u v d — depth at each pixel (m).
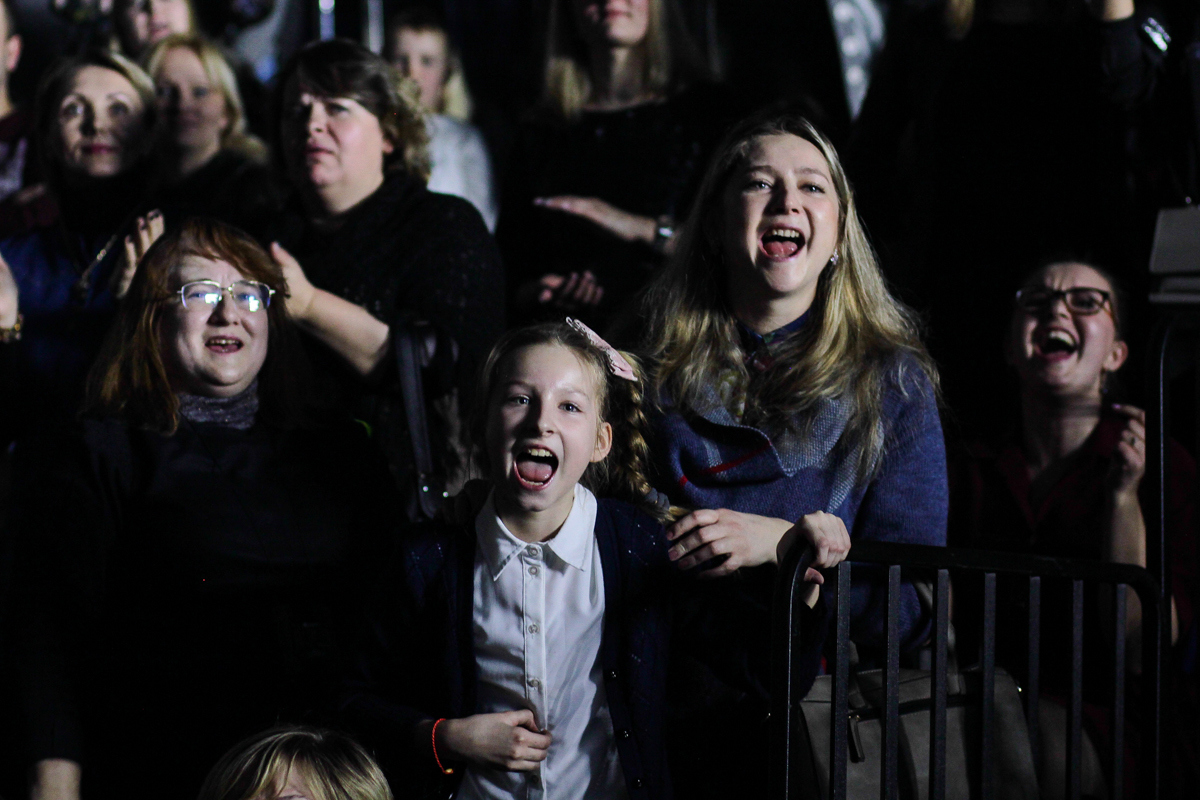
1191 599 3.52
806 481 2.76
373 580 2.90
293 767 2.29
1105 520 3.41
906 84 4.41
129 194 4.34
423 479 3.23
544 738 2.31
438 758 2.33
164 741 2.63
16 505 3.46
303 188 3.82
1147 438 3.16
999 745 2.65
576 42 4.75
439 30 5.72
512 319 4.71
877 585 2.73
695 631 2.54
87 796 2.61
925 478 2.79
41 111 4.34
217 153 4.86
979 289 4.10
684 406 2.88
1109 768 2.84
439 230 3.80
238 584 2.71
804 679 2.46
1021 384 3.74
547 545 2.43
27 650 2.57
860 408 2.79
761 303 2.90
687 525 2.52
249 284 2.89
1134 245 4.12
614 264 4.50
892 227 4.42
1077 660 2.73
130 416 2.81
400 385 3.36
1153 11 4.36
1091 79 4.03
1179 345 4.15
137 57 5.63
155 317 2.84
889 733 2.40
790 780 2.28
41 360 3.99
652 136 4.62
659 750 2.44
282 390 2.99
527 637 2.40
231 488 2.77
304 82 3.80
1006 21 4.18
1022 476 3.67
